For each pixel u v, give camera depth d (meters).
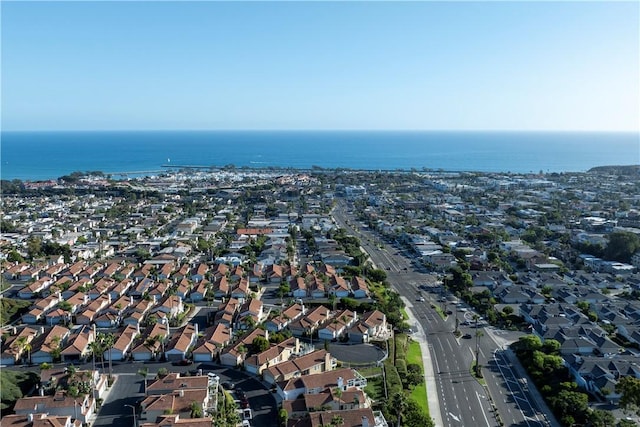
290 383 128.38
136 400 126.50
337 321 172.00
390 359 149.88
